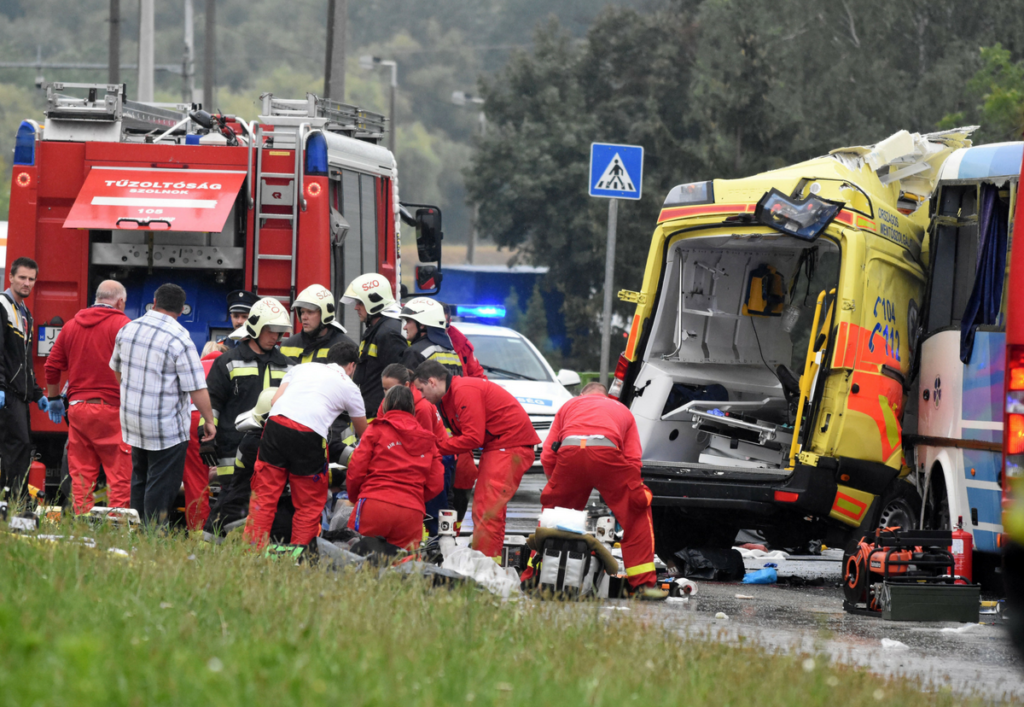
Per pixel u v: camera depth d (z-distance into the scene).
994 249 34.31
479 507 34.06
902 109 130.25
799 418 36.47
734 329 43.81
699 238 40.25
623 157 50.47
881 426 36.72
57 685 14.20
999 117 110.38
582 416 33.12
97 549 24.09
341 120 48.25
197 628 18.83
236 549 27.17
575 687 17.58
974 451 34.06
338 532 33.34
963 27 138.38
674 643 21.98
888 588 30.64
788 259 44.59
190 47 160.38
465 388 33.91
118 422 35.53
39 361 40.84
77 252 40.84
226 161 41.06
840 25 143.50
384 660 17.44
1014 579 22.11
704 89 138.62
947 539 31.89
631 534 32.84
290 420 31.62
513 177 165.62
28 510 31.23
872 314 36.66
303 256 40.88
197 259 41.03
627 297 41.75
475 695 16.17
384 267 48.69
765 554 45.50
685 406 41.50
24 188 40.75
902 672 23.41
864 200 37.38
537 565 31.53
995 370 33.16
